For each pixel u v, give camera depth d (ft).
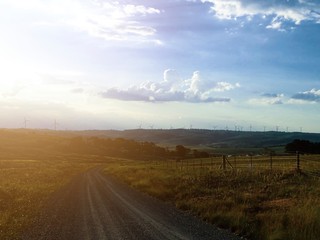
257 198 75.41
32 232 49.55
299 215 49.67
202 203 70.23
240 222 50.60
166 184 115.24
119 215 62.75
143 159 612.70
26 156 524.52
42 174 191.62
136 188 120.57
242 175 117.60
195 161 327.67
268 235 43.34
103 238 44.32
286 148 440.04
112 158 593.42
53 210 70.38
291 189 82.94
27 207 74.84
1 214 64.49
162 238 43.86
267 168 138.92
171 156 634.84
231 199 72.95
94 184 139.44
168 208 71.97
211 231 48.32
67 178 177.27
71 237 45.55
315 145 424.46
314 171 115.24
